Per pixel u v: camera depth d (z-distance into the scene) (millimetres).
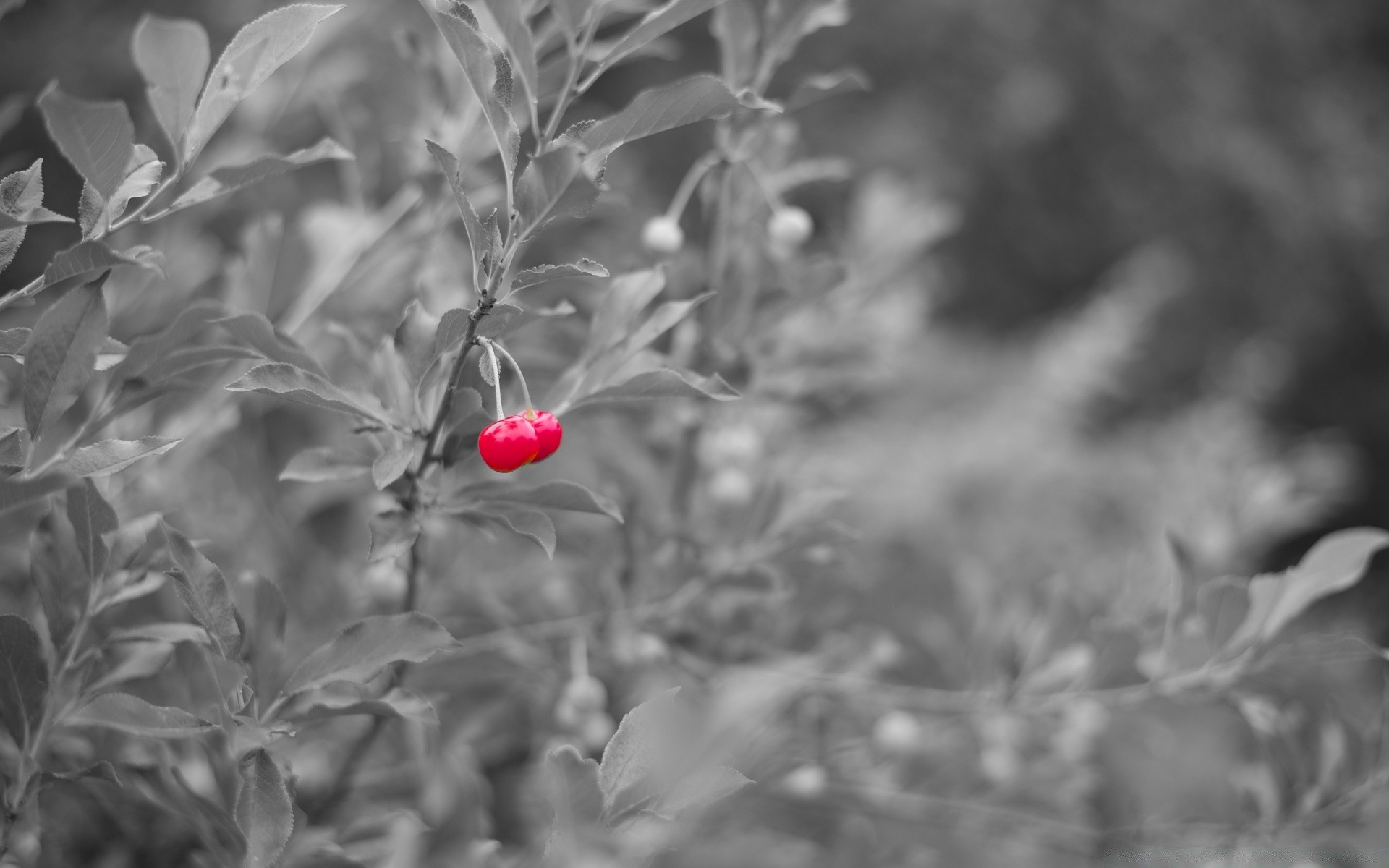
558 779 916
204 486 1131
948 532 2361
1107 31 4984
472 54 923
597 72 942
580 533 1100
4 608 1055
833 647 1126
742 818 1119
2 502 911
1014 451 2627
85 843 1045
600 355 971
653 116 930
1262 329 5078
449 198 1082
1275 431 4902
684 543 1073
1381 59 5715
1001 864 1230
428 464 953
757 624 1121
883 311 1459
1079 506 2582
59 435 1054
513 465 933
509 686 1091
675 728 930
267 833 929
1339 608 2949
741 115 1045
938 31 4551
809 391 1124
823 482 1232
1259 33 5344
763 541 1081
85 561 943
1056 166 5027
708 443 1114
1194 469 1800
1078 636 1116
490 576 1144
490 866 998
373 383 975
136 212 929
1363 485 4801
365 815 1038
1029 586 2037
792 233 1067
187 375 1024
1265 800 1109
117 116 910
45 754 989
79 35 1934
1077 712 1177
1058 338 3088
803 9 1022
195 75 930
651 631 1092
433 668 1068
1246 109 5238
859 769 1158
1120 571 1917
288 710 940
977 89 4672
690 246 1141
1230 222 5141
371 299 1127
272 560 1138
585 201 923
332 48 1472
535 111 938
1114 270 4473
